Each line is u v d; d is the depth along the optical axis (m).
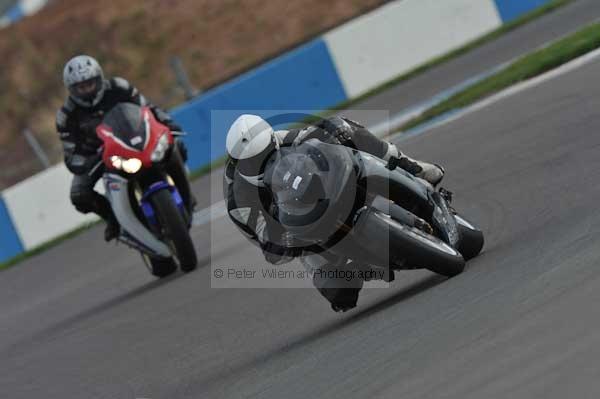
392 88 61.81
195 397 20.89
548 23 61.97
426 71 62.97
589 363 13.41
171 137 34.22
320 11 95.75
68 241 55.34
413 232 21.17
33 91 100.00
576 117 34.28
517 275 19.45
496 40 63.34
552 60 45.44
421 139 42.94
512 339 15.59
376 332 19.86
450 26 66.06
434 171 23.48
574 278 17.45
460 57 62.69
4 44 105.06
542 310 16.41
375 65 64.75
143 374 25.06
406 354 17.27
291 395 17.81
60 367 29.00
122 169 33.12
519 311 16.89
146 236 34.56
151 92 95.75
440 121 45.44
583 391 12.66
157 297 33.56
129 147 33.06
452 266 21.48
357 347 19.30
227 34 97.56
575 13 62.03
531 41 57.47
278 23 96.44
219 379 21.73
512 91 44.53
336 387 17.08
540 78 44.59
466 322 17.61
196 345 26.12
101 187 52.72
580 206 23.92
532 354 14.59
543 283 18.00
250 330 25.80
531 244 21.97
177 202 34.25
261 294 29.67
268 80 63.56
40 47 103.56
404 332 18.84
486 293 19.06
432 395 14.52
